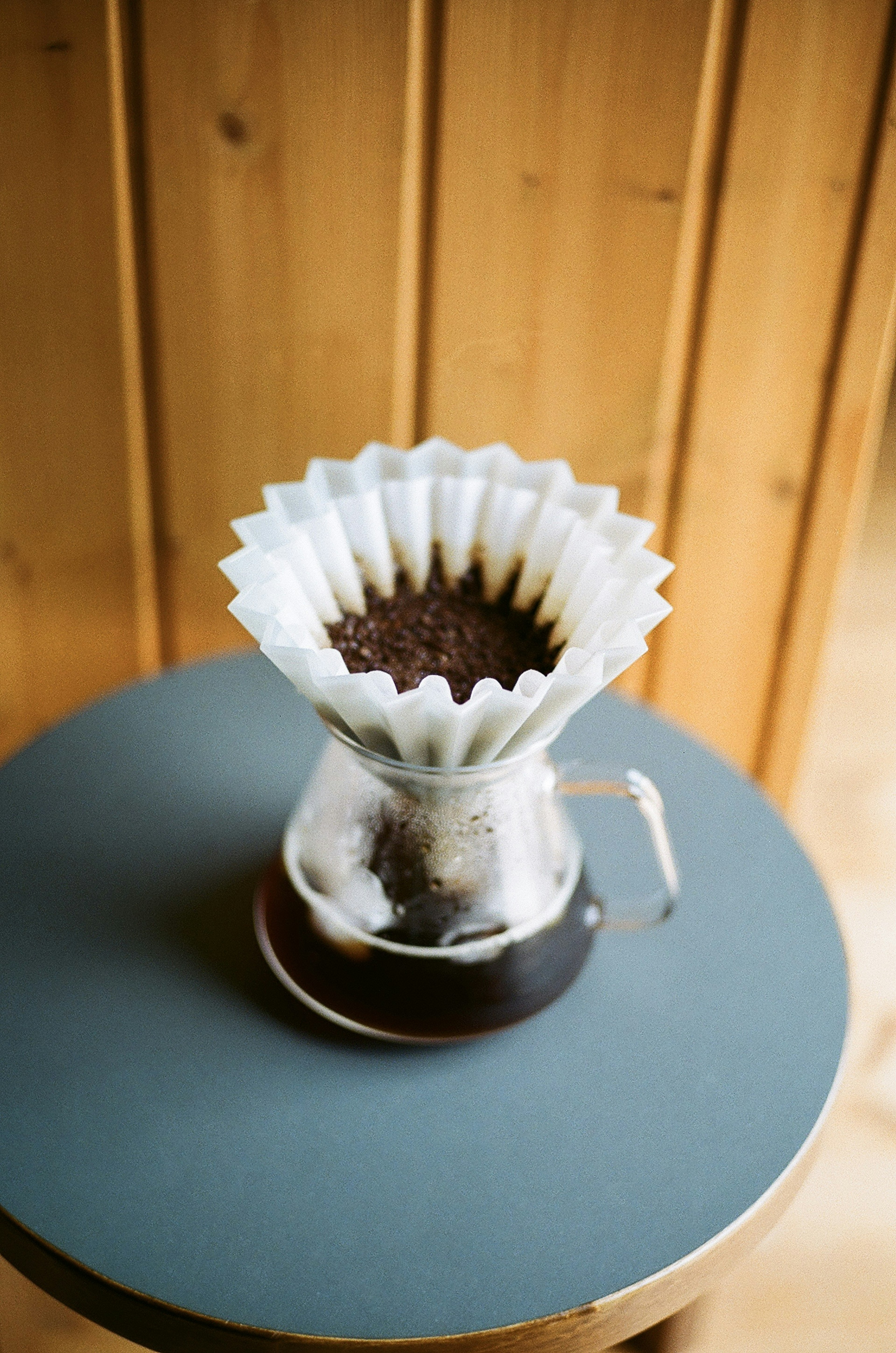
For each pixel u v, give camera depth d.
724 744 0.97
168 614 0.90
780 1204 0.61
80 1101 0.62
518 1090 0.63
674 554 0.89
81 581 0.88
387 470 0.67
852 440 0.85
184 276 0.80
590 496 0.65
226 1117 0.62
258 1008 0.65
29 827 0.71
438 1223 0.60
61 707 0.93
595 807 0.73
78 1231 0.59
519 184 0.78
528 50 0.75
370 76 0.75
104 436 0.84
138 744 0.75
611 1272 0.59
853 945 0.99
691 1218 0.60
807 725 0.95
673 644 0.93
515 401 0.84
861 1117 0.91
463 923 0.61
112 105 0.76
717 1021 0.65
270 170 0.78
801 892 0.70
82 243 0.79
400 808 0.60
